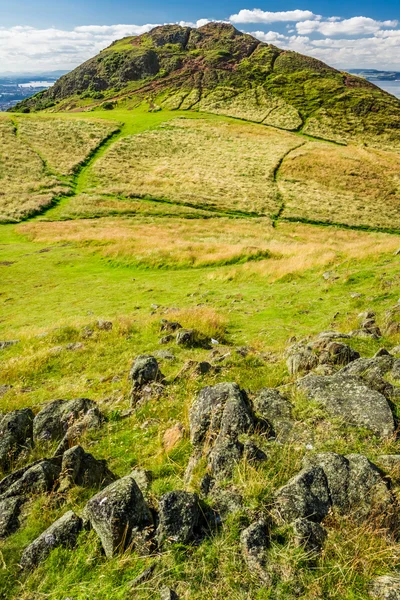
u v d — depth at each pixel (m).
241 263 27.05
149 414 7.91
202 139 80.88
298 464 5.02
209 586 3.76
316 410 6.03
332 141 88.75
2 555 4.52
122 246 32.31
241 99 114.06
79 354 13.23
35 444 7.45
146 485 5.37
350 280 17.77
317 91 116.69
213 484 4.99
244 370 9.49
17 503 5.26
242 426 5.72
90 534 4.51
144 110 113.12
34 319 19.83
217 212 51.50
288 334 13.48
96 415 7.88
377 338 10.31
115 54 166.38
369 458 5.03
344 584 3.66
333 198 58.03
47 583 4.09
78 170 63.22
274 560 3.86
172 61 152.50
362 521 4.21
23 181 56.53
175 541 4.17
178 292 21.97
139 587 3.79
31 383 11.66
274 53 148.00
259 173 65.50
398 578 3.66
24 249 34.94
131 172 63.66
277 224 48.31
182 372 9.42
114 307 20.39
